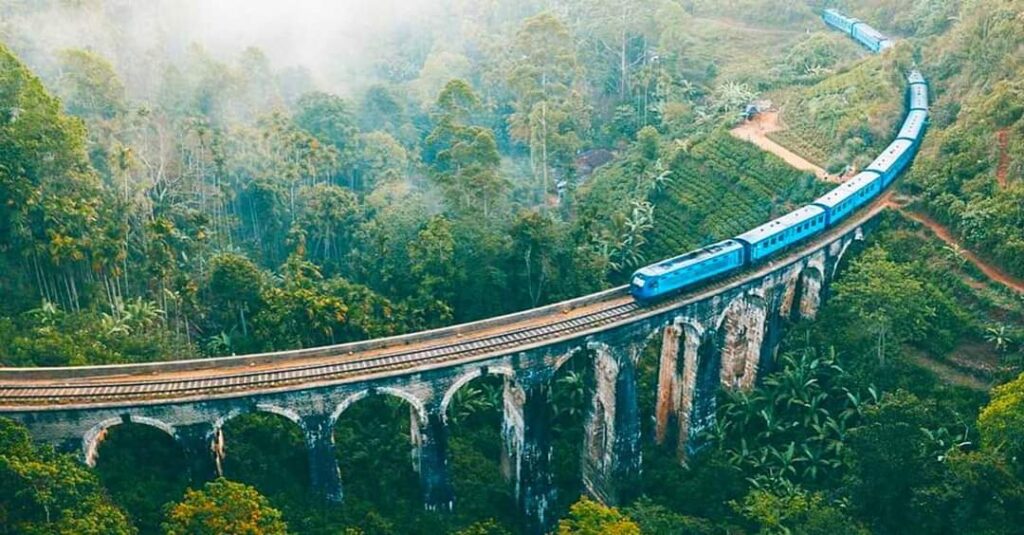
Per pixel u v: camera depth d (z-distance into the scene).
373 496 61.19
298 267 79.12
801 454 64.00
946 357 65.94
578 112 118.25
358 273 86.56
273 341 68.25
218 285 72.75
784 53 130.25
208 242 89.62
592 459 68.06
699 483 63.28
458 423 71.19
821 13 143.12
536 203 106.94
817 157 93.25
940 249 72.62
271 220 98.12
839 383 66.44
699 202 95.00
